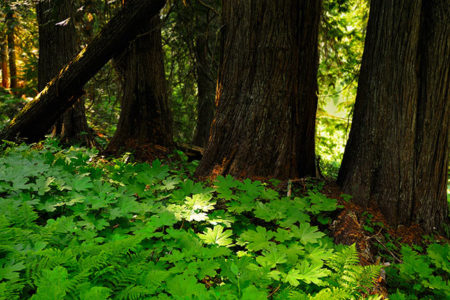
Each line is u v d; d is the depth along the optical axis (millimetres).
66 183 2359
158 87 5840
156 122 5824
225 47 3973
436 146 3445
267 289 1671
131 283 1489
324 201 2930
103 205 2107
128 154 5020
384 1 3541
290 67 3742
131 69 5688
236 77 3842
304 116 3967
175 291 1408
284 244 2217
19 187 2117
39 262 1386
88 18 5746
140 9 4543
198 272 1652
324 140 7398
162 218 2035
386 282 2457
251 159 3699
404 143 3422
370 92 3631
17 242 1542
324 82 7121
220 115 3926
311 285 1857
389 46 3477
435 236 3359
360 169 3604
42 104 5016
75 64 4785
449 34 3350
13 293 1196
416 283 2352
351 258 1933
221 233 2117
